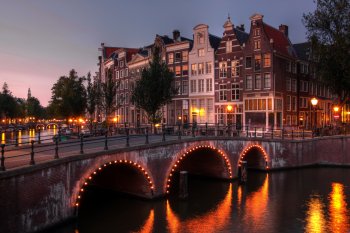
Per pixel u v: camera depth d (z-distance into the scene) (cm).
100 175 2442
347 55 3522
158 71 3419
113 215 1912
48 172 1459
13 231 1258
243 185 2722
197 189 2594
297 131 3875
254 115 4241
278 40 4531
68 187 1605
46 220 1452
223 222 1828
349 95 4150
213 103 4638
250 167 3353
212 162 2973
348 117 5628
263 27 4216
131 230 1686
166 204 2144
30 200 1347
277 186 2655
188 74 4897
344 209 2036
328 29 3762
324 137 3575
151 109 3422
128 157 1964
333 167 3488
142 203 2158
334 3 3694
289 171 3291
